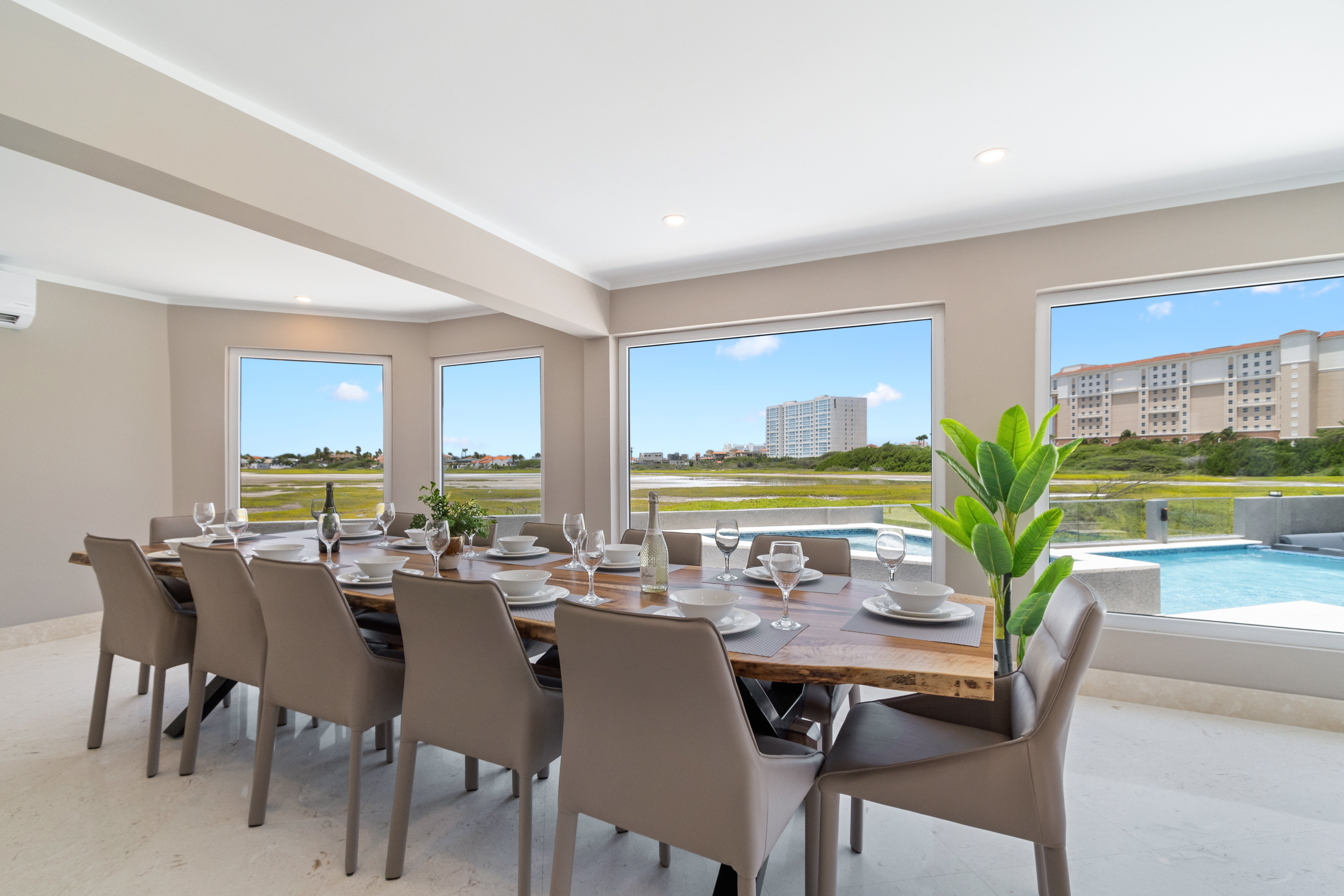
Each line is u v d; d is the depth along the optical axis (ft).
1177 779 7.45
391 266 9.37
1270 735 8.64
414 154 8.47
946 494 11.38
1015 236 10.77
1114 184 9.43
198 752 8.02
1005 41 6.27
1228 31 6.10
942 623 5.41
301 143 7.72
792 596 6.56
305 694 6.10
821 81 6.93
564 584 7.02
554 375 15.72
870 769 4.47
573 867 4.83
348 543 10.35
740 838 3.88
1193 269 9.64
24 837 6.16
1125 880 5.63
